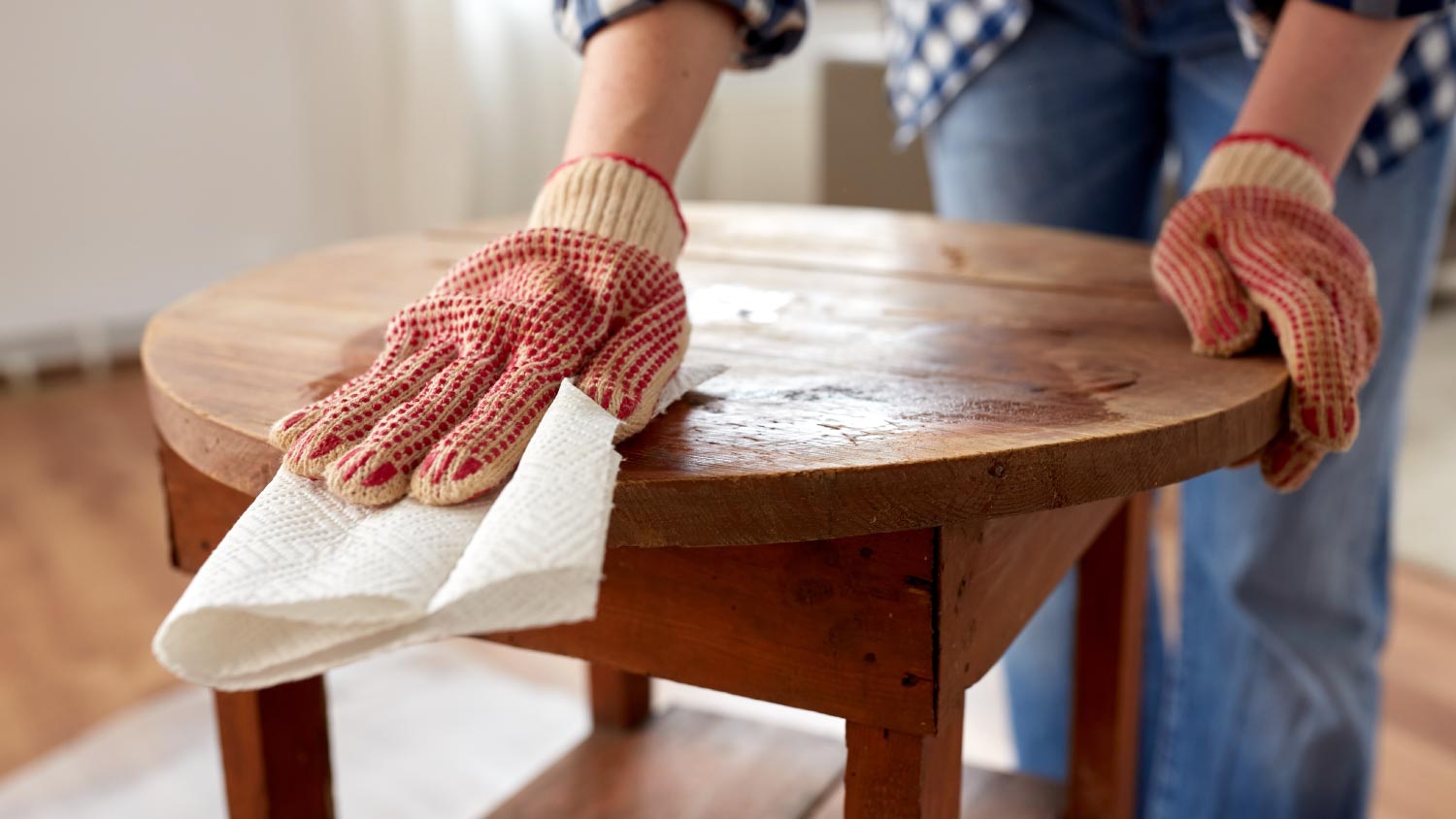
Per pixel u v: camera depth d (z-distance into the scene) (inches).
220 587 17.1
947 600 21.3
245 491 22.8
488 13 106.2
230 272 105.5
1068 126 41.9
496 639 25.9
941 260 35.0
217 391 24.4
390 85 105.7
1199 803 45.1
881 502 20.0
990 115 42.8
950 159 45.1
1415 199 37.0
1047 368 25.2
